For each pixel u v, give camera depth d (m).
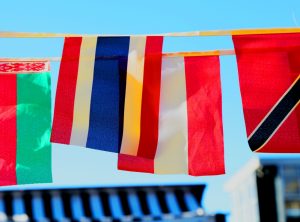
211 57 4.23
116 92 4.16
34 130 4.13
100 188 19.62
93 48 4.20
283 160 18.12
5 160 4.08
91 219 19.17
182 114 4.16
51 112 4.16
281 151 4.04
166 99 4.17
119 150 4.08
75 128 4.09
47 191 19.38
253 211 18.42
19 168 4.08
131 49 4.20
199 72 4.21
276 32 4.15
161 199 19.58
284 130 4.07
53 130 4.08
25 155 4.10
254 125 4.07
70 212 19.27
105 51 4.20
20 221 18.86
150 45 4.21
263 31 4.16
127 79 4.18
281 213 17.72
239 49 4.14
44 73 4.20
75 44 4.19
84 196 19.59
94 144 4.08
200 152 4.12
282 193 18.08
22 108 4.16
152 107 4.16
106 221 19.22
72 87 4.14
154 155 4.11
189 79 4.20
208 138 4.13
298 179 18.25
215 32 4.16
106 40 4.21
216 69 4.21
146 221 19.12
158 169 4.11
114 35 4.20
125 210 19.39
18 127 4.13
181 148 4.12
